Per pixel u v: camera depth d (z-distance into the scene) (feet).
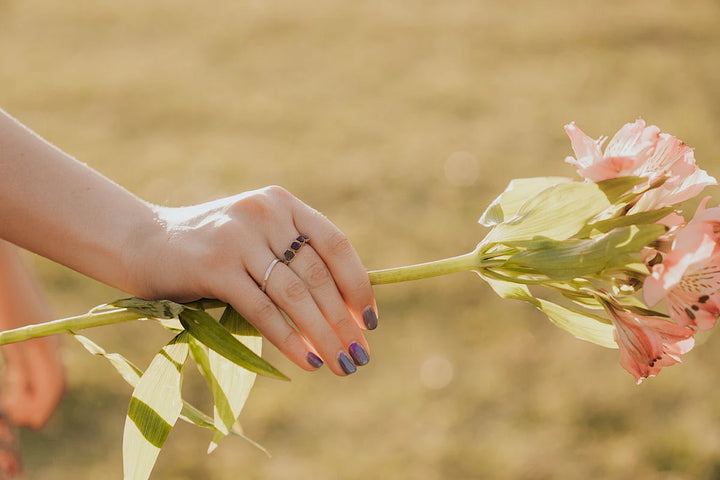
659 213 2.93
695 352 11.49
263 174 18.49
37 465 9.84
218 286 2.91
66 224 2.95
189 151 20.02
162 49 28.25
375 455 10.15
